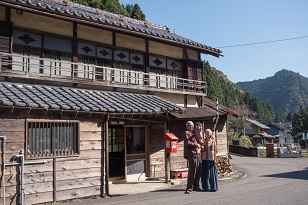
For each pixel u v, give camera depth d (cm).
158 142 1316
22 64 1020
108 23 1138
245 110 7212
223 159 1445
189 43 1449
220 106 1777
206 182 895
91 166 911
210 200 748
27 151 788
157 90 1363
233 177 1318
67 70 1125
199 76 1612
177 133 1380
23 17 1032
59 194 834
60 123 862
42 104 789
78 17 1062
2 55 960
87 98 990
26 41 1045
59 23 1117
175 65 1520
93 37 1209
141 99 1183
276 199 752
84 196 884
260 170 1664
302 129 6656
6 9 988
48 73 1086
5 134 758
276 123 8725
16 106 746
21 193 763
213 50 1577
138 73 1309
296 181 1133
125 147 1207
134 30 1227
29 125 805
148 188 1032
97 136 937
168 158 1150
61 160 848
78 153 884
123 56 1313
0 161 741
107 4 3438
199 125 902
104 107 927
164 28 1797
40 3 985
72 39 1148
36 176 798
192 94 1533
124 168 1199
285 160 2512
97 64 1223
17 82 966
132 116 1056
